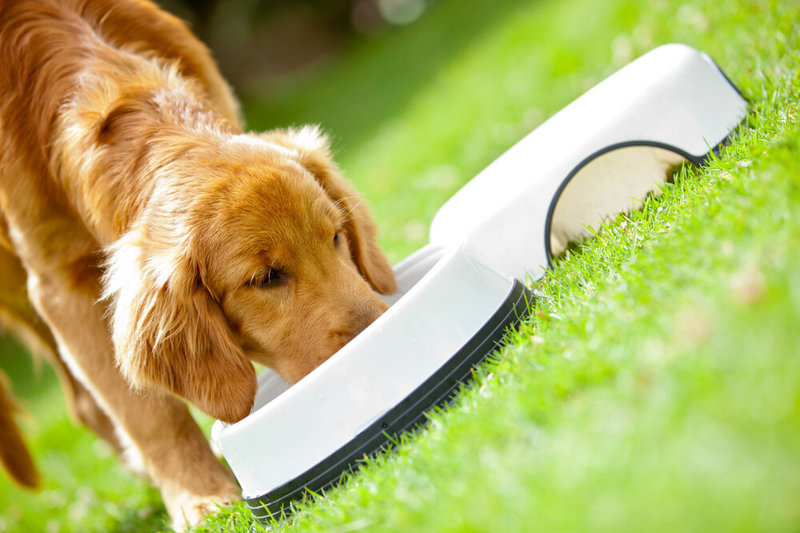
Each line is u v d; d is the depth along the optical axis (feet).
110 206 10.39
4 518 16.02
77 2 12.00
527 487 5.17
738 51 13.61
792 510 3.89
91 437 19.84
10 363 38.93
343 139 33.81
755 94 10.95
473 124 22.77
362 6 60.75
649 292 6.66
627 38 18.93
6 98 11.18
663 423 4.85
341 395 7.77
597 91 11.04
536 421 5.88
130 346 9.39
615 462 4.86
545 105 19.71
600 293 7.50
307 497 7.82
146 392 10.64
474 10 39.65
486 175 11.14
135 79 11.16
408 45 43.16
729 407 4.55
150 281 9.50
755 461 4.21
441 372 7.86
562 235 10.47
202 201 9.59
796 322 4.79
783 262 5.39
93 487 15.56
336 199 11.21
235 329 9.93
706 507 4.19
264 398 10.50
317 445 7.79
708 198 7.83
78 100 10.86
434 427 7.23
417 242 16.44
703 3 16.88
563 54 22.20
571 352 6.50
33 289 11.30
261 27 57.93
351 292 9.55
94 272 11.00
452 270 8.37
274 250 9.43
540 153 10.47
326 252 9.73
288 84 55.47
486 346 8.14
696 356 5.15
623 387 5.44
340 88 44.75
